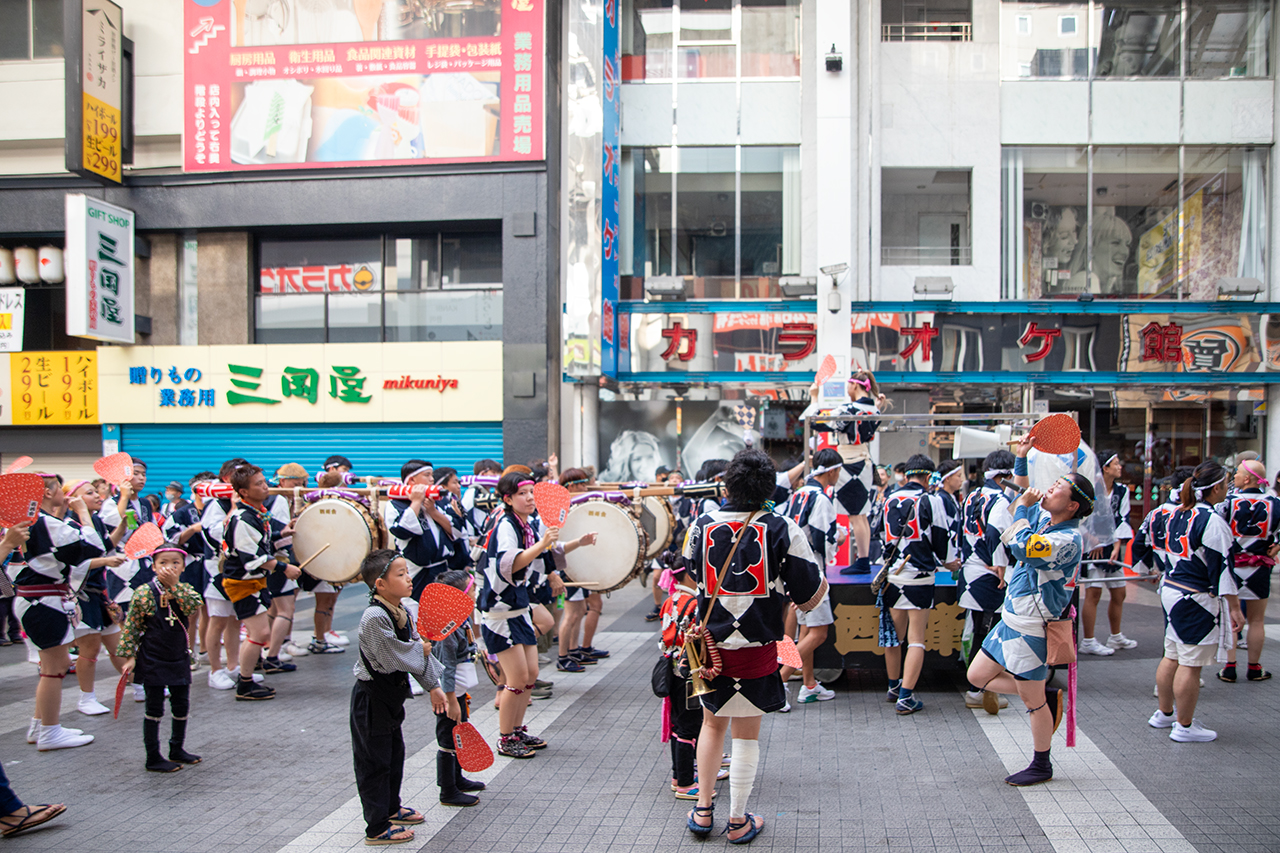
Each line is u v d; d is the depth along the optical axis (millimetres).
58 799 4527
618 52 14141
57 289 15070
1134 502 13430
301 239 14828
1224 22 13766
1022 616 4406
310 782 4750
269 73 14023
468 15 13812
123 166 14422
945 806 4199
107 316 13516
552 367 13969
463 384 13969
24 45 14648
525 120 13727
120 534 6680
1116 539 7539
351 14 13938
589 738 5426
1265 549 6340
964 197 13883
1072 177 13820
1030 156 13852
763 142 14180
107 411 14461
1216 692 6168
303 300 14789
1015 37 13836
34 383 14656
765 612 3756
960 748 5047
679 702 4305
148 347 14438
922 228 13922
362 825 4145
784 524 3838
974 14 13844
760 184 14211
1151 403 13477
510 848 3857
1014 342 13539
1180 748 4957
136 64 14492
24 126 14508
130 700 6590
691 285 14188
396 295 14641
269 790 4633
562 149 14469
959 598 6035
